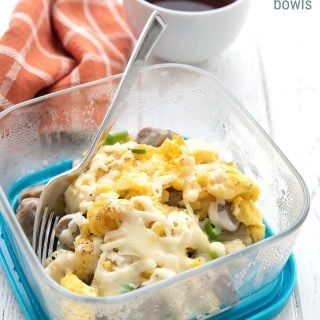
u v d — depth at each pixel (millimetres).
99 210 457
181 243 457
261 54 679
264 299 490
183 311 453
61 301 423
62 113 546
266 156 517
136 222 455
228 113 552
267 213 530
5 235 510
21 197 516
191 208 482
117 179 492
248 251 441
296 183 485
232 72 660
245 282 469
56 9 643
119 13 665
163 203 486
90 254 456
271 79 658
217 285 449
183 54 637
